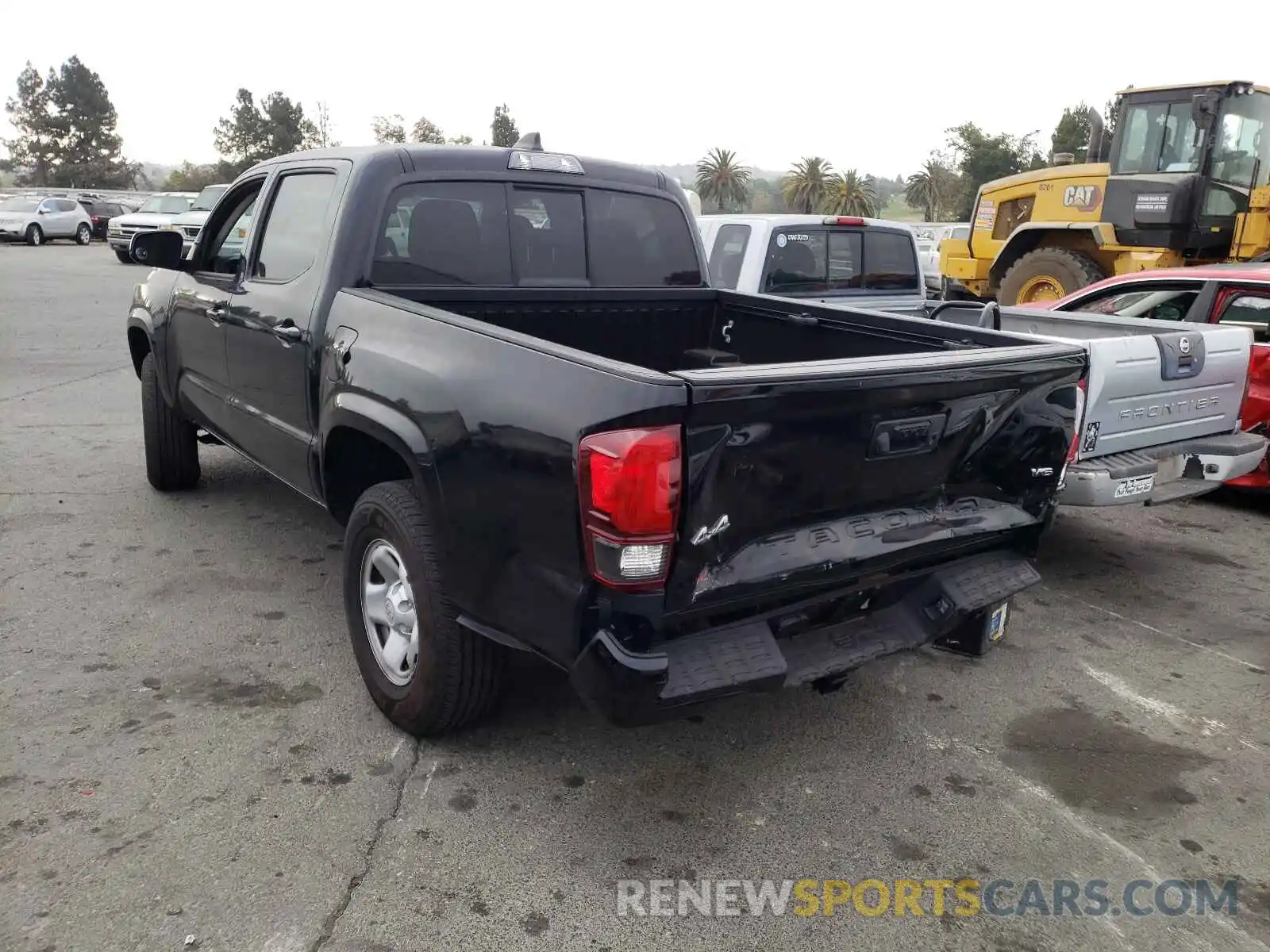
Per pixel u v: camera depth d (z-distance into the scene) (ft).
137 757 10.97
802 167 344.69
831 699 13.08
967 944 8.80
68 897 8.77
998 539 11.59
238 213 16.80
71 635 13.91
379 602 11.77
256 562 16.83
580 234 14.90
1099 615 16.25
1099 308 23.97
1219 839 10.40
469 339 10.14
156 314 18.71
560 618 9.02
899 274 28.40
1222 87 36.42
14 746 11.08
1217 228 38.32
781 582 9.34
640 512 8.30
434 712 10.99
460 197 13.73
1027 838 10.31
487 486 9.60
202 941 8.35
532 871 9.45
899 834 10.30
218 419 16.79
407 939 8.51
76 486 20.88
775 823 10.36
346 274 12.88
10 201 115.03
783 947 8.66
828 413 9.10
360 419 11.46
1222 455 17.80
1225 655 14.82
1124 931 9.02
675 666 8.87
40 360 37.58
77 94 298.76
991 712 12.93
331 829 9.89
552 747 11.59
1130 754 11.98
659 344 15.90
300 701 12.34
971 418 10.43
